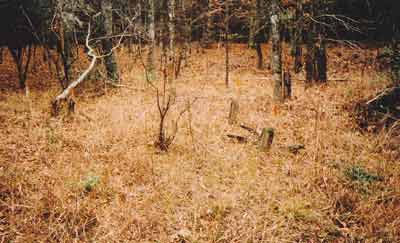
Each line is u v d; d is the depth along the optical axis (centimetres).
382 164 707
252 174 663
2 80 1499
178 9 2239
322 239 485
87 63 1681
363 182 629
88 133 845
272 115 1037
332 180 643
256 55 2575
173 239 477
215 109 1109
